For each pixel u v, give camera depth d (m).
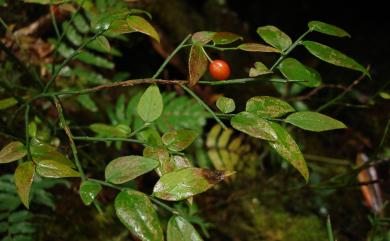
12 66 0.64
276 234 0.69
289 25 1.32
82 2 0.43
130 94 0.76
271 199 0.73
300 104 0.81
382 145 0.52
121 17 0.36
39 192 0.51
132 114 0.61
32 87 0.65
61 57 0.69
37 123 0.56
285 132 0.32
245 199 0.69
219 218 0.69
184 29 0.84
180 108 0.63
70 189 0.60
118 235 0.59
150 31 0.35
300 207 0.74
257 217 0.71
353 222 0.73
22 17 0.69
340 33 0.35
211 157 0.67
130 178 0.31
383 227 0.63
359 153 0.81
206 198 0.70
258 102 0.33
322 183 0.59
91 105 0.62
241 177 0.74
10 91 0.47
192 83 0.33
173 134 0.33
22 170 0.31
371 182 0.56
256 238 0.68
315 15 1.35
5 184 0.49
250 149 0.78
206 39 0.34
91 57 0.61
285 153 0.31
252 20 1.32
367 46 1.24
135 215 0.29
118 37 0.62
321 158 0.82
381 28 1.30
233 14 1.00
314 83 0.34
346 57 0.34
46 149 0.33
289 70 0.34
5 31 0.67
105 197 0.62
